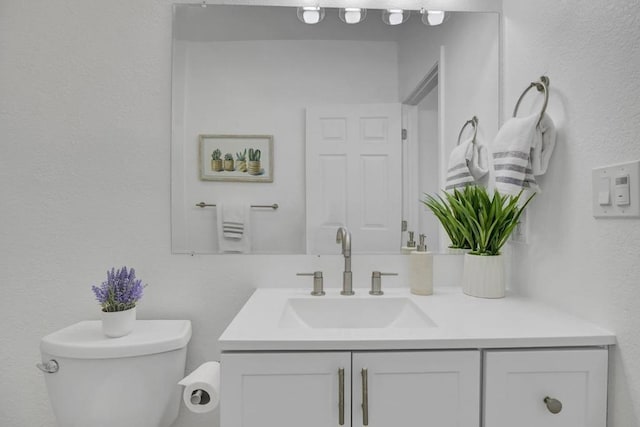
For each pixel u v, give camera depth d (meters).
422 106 1.40
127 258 1.34
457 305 1.13
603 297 0.90
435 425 0.85
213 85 1.37
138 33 1.35
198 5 1.37
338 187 1.39
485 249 1.24
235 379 0.84
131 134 1.34
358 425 0.85
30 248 1.32
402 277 1.39
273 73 1.38
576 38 0.99
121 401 1.10
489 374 0.84
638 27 0.80
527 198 1.22
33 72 1.32
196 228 1.36
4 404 1.32
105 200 1.34
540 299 1.16
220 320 1.36
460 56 1.41
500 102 1.40
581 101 0.98
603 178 0.89
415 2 1.41
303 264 1.38
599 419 0.86
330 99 1.39
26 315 1.32
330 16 1.39
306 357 0.84
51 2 1.32
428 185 1.40
